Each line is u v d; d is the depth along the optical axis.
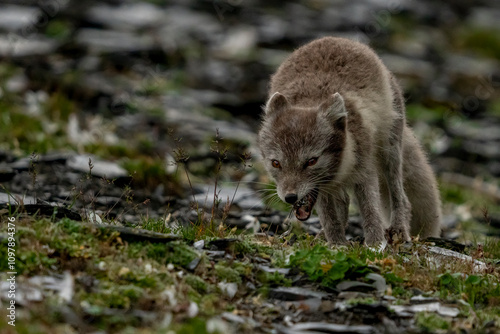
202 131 19.09
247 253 8.84
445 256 9.54
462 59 32.56
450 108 26.22
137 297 7.12
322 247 8.67
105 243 8.00
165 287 7.42
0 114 16.94
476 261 9.49
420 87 27.36
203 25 29.05
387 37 31.86
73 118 17.39
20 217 8.55
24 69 21.14
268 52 27.23
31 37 24.41
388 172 11.80
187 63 25.02
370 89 11.40
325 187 10.98
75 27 26.06
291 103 11.45
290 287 8.12
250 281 8.14
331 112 10.66
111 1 29.83
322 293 8.01
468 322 7.48
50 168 14.38
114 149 16.50
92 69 22.41
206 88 23.66
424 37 33.91
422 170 12.81
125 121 19.06
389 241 10.25
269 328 7.21
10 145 15.45
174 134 18.55
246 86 24.09
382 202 12.49
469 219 16.27
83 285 7.18
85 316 6.70
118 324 6.68
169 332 6.45
